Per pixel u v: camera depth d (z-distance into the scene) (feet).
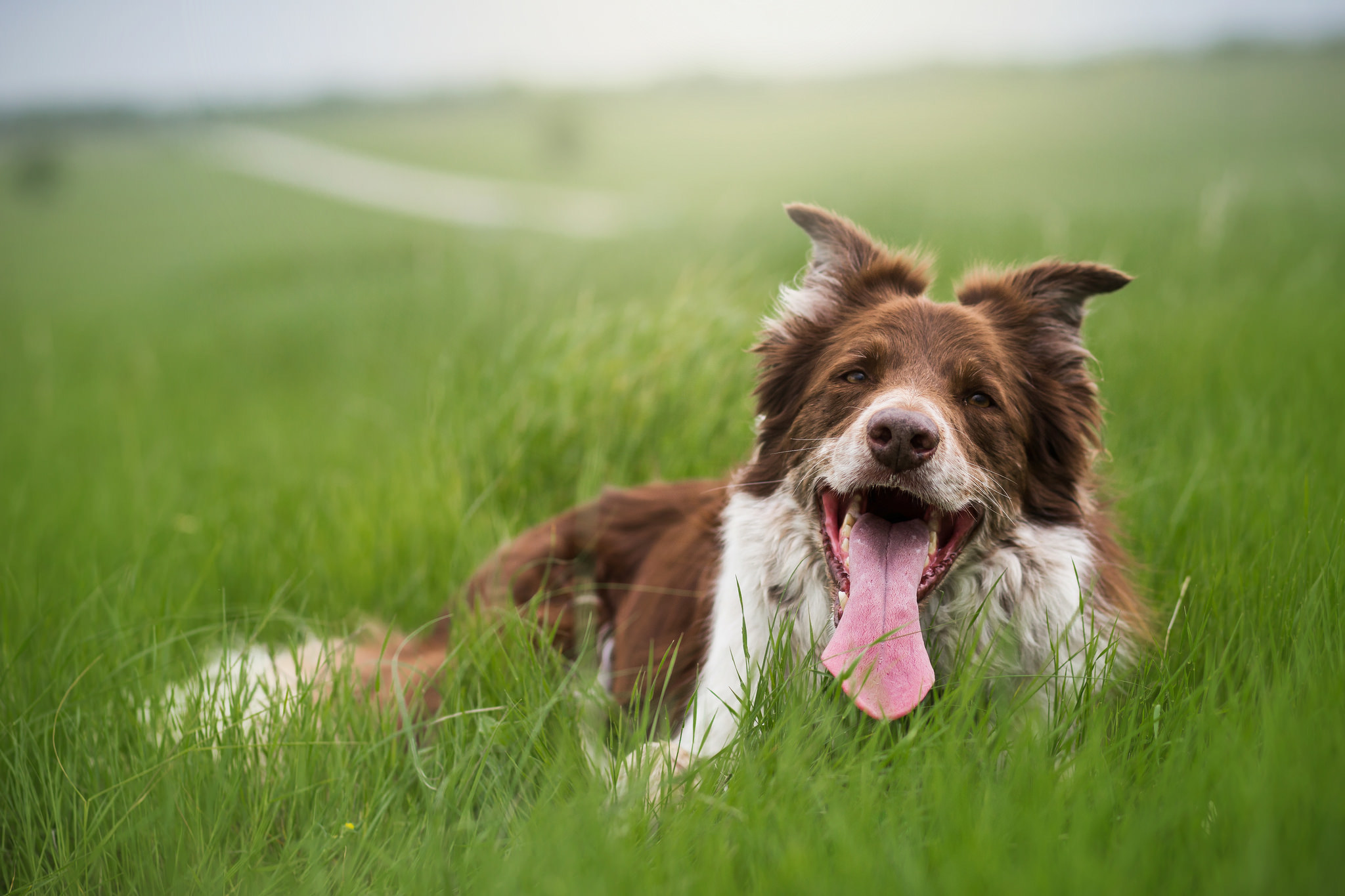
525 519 16.44
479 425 17.10
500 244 76.13
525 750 9.16
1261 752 7.62
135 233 159.74
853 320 11.25
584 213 139.33
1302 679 8.58
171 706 10.70
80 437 29.94
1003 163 109.70
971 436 10.05
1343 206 49.39
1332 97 157.17
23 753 9.85
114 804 9.52
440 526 16.35
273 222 156.04
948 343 10.40
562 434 16.69
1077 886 6.05
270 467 23.59
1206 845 6.66
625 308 18.78
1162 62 276.82
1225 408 17.83
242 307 66.18
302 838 8.64
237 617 14.35
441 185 206.28
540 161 240.32
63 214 194.18
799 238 44.75
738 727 9.13
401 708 9.70
